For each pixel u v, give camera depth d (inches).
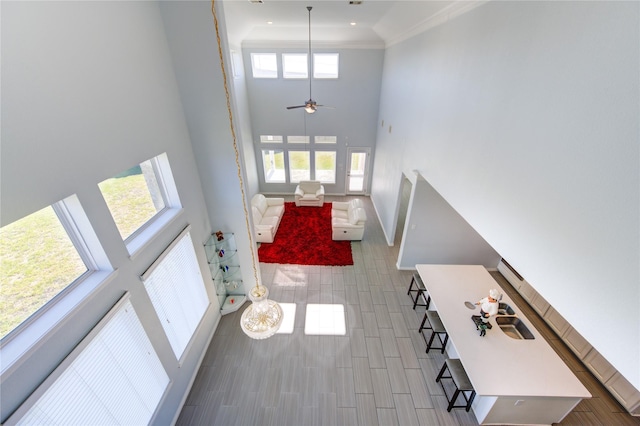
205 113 137.6
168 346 124.8
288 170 358.0
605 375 144.3
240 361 159.0
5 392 62.6
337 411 136.3
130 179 108.8
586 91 60.1
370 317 188.1
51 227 78.5
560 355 163.2
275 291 209.6
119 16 94.3
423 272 176.9
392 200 256.5
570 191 65.5
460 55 123.3
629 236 51.6
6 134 61.3
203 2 116.0
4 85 60.6
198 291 156.6
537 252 77.8
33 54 66.4
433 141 157.2
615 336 56.3
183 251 140.9
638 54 48.4
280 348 166.6
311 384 147.6
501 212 94.4
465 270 178.9
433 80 156.3
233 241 176.7
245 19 224.8
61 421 76.9
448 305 153.9
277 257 246.1
